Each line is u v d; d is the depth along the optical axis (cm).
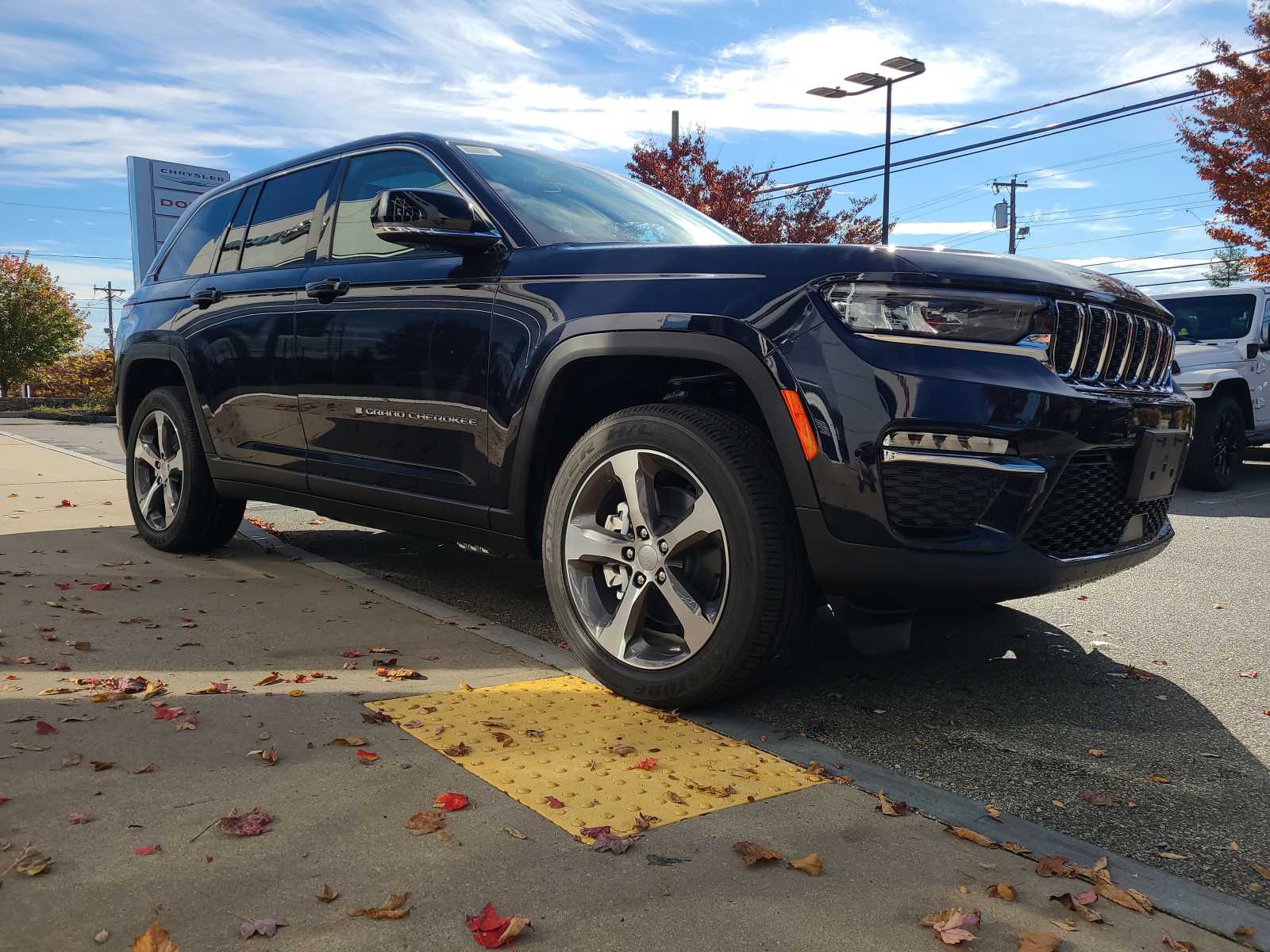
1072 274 268
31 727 229
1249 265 1299
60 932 148
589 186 361
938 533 236
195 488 433
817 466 235
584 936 152
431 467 324
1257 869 184
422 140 356
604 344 267
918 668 309
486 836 183
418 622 340
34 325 2756
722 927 155
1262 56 1191
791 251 253
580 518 278
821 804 204
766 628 244
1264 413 848
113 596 362
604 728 244
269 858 172
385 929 152
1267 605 405
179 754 217
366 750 222
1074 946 154
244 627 326
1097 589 435
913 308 235
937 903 165
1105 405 253
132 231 2061
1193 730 261
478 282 308
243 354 400
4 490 652
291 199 409
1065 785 224
